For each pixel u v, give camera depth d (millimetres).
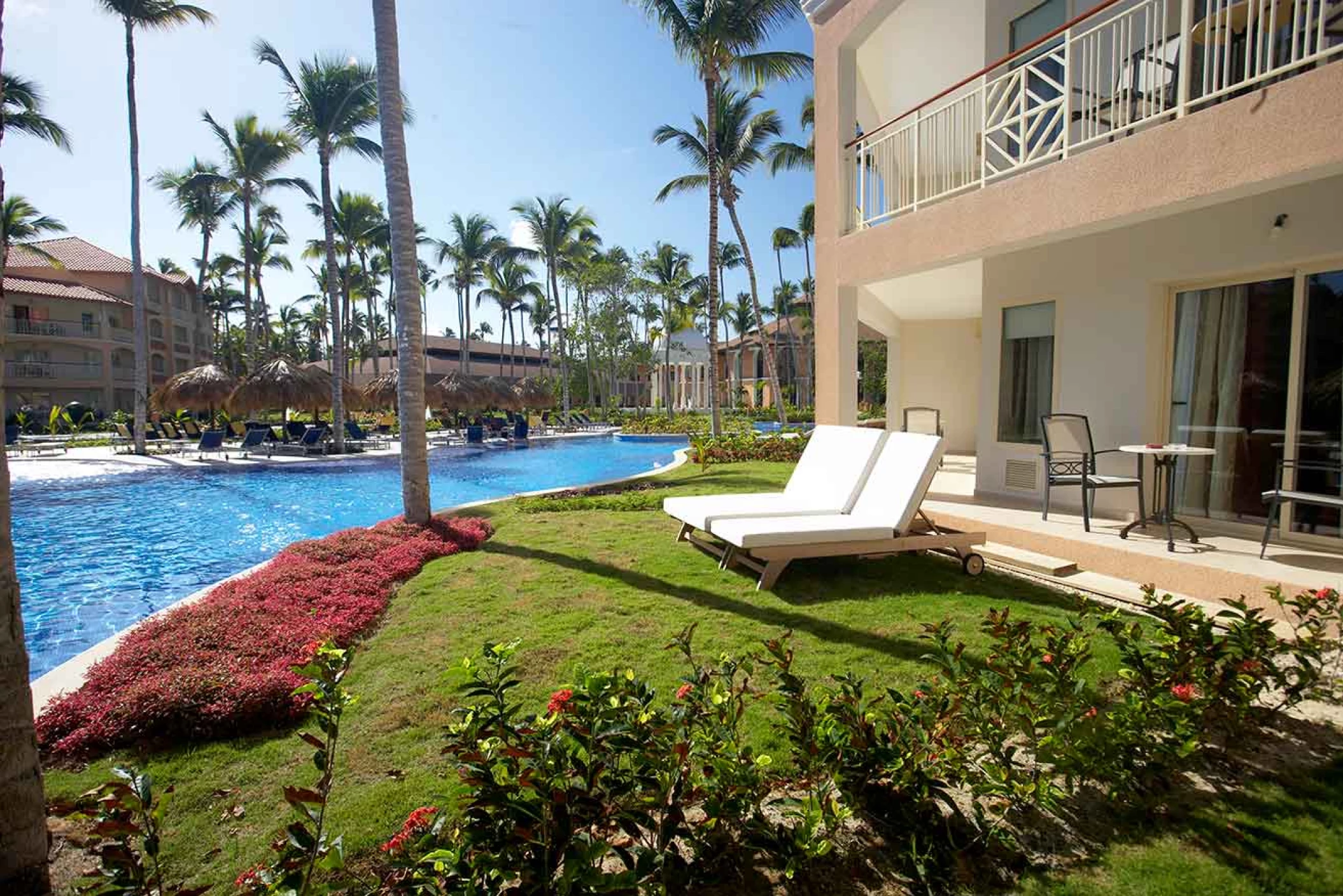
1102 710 2695
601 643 4109
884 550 5352
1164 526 6020
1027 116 6148
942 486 9133
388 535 7227
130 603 6668
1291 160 4246
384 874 2119
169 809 2605
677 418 35812
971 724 2543
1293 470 5496
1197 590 4773
